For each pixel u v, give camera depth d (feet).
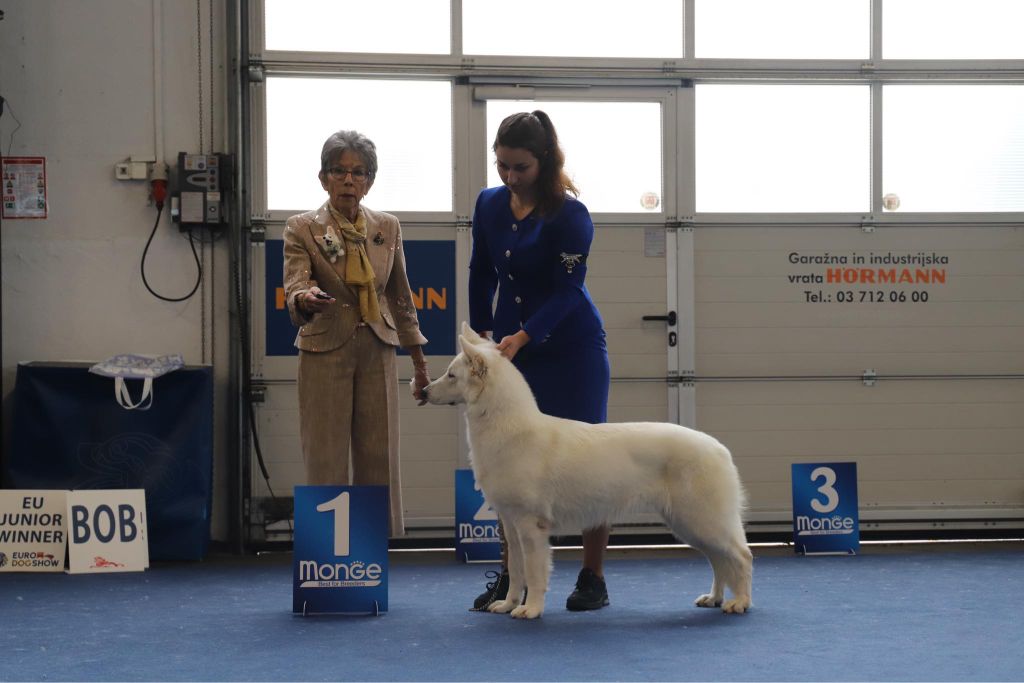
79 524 19.61
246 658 11.90
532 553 13.79
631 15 23.80
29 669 11.50
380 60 23.07
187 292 22.98
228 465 22.95
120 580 18.72
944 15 24.18
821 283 23.93
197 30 22.94
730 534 14.24
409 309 15.26
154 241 22.90
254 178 22.90
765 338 23.84
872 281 23.94
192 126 22.98
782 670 11.06
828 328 23.91
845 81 23.93
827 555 21.20
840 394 23.90
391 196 23.34
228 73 22.85
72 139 22.76
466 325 14.19
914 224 24.02
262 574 19.58
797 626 13.50
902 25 24.12
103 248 22.84
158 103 22.85
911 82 24.04
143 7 22.85
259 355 22.88
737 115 23.90
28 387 20.97
